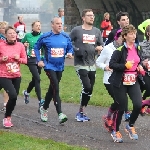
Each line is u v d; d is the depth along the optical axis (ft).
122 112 27.84
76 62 34.27
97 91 49.24
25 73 68.90
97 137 29.43
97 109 39.40
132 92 27.58
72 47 33.14
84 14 34.06
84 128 31.96
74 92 48.85
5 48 30.99
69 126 32.50
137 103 27.27
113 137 28.25
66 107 40.37
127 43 27.30
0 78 31.14
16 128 31.58
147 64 32.81
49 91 33.32
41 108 34.01
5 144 26.78
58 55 32.35
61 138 29.01
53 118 35.24
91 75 34.37
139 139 29.04
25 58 31.53
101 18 120.78
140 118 35.14
